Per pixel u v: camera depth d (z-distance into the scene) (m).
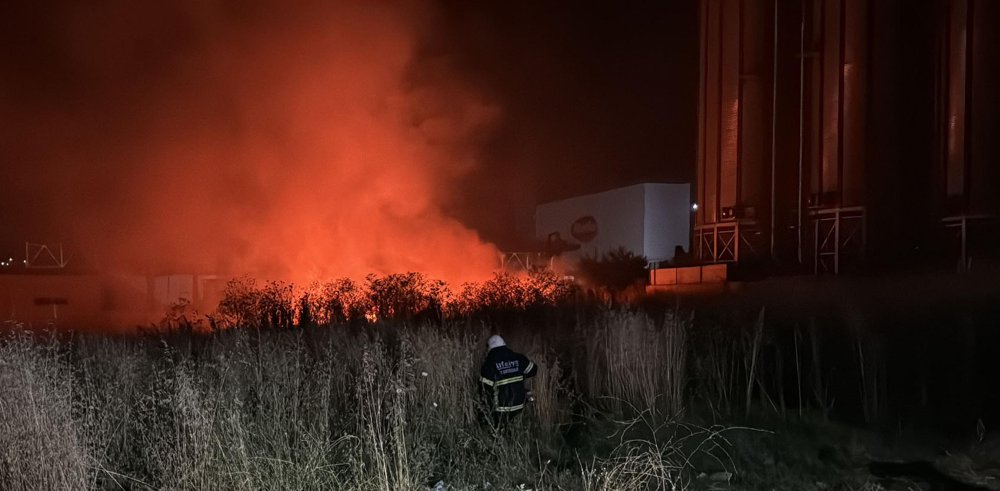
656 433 6.86
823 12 19.84
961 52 17.05
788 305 12.90
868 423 7.29
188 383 5.93
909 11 18.52
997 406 7.32
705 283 20.61
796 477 6.16
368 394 6.50
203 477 5.16
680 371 7.88
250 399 6.68
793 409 7.60
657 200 36.16
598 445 6.77
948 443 6.82
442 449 6.55
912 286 14.11
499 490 5.71
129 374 7.59
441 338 8.53
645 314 9.55
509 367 6.97
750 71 21.06
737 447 6.64
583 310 13.15
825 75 19.67
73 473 5.17
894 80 18.52
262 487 5.12
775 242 20.42
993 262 15.09
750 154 21.02
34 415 5.37
